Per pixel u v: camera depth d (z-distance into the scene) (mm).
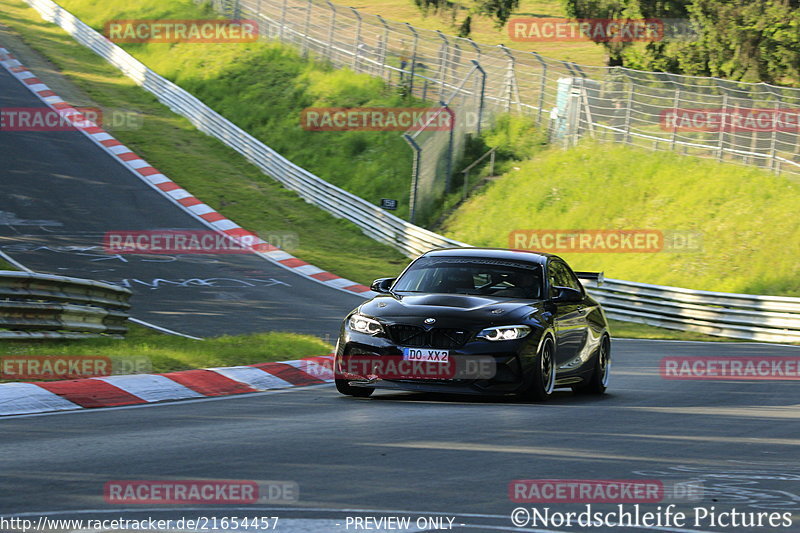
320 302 80812
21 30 191500
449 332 33781
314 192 125875
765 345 75000
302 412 31234
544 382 35375
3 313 42406
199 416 30000
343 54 161125
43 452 23062
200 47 175000
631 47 139750
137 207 111875
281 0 190875
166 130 146750
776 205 102812
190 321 64688
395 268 105375
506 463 22516
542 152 127750
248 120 149500
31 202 106375
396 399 35469
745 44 124062
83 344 44969
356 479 20266
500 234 113125
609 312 93125
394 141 137250
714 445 26328
